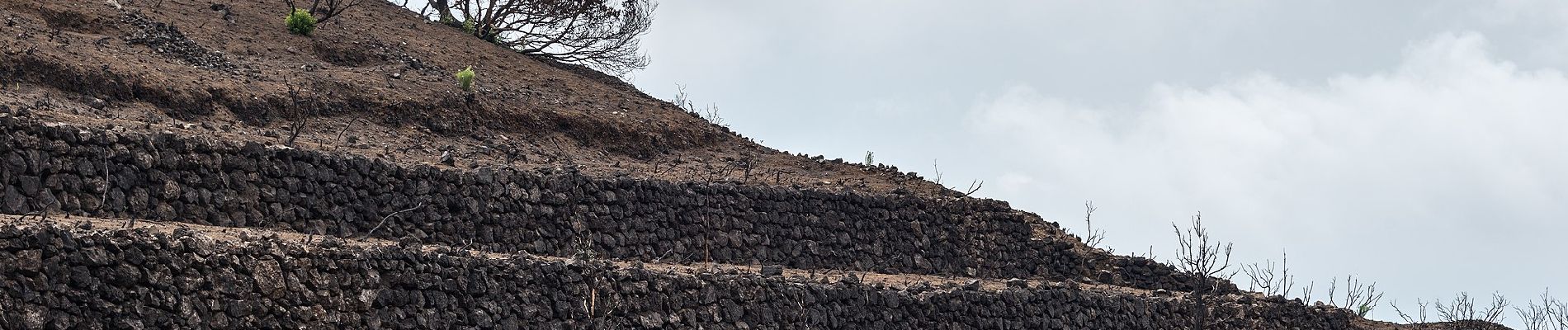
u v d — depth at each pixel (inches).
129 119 1085.1
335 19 1592.0
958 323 1042.7
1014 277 1274.6
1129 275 1302.9
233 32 1459.2
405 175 971.3
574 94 1558.8
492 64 1610.5
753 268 1078.4
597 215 1053.2
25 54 1119.6
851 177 1391.5
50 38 1230.9
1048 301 1111.0
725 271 981.8
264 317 724.7
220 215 888.9
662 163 1398.9
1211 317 1222.9
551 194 1033.5
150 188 865.5
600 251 1046.4
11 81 1091.9
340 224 935.0
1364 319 1390.3
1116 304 1157.7
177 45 1337.4
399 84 1384.1
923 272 1224.8
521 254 874.1
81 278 658.2
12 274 634.8
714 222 1111.0
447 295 802.2
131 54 1267.2
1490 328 1428.4
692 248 1095.0
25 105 1026.7
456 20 1808.6
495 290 822.5
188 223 872.9
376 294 771.4
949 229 1256.2
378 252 780.6
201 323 697.6
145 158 866.1
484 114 1370.6
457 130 1336.1
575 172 1067.3
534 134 1382.9
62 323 647.1
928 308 1026.7
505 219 1005.2
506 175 1016.9
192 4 1518.2
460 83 1419.8
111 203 848.9
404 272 785.6
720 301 921.5
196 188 884.0
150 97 1160.2
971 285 1079.6
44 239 649.0
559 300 850.1
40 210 819.4
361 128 1264.8
